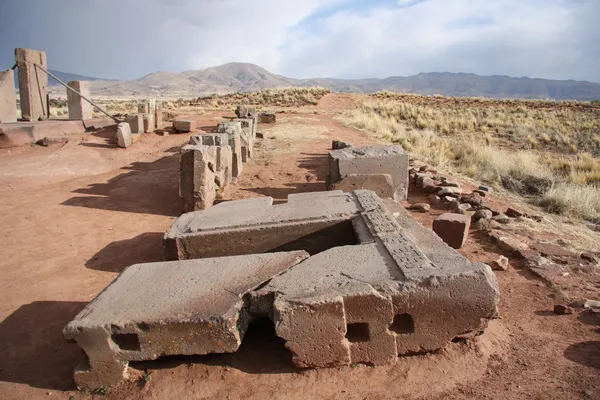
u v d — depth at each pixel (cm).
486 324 381
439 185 987
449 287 368
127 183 1063
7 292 543
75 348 433
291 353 387
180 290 398
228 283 404
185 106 3278
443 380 359
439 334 377
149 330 353
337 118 2456
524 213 812
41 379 389
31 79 1678
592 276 543
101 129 1645
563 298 488
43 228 762
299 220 564
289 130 1970
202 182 805
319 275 398
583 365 372
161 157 1391
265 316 390
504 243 634
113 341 359
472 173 1201
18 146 1373
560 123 2373
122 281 426
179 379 362
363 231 518
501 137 2069
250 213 607
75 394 366
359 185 808
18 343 442
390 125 2184
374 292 358
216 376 362
